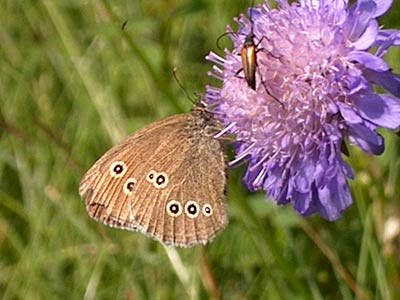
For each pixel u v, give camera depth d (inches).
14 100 10.2
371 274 8.0
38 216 9.1
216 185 6.9
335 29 6.4
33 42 10.5
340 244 8.5
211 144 6.9
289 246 8.4
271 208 8.4
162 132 7.0
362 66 6.3
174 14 9.1
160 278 8.4
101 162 7.1
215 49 9.7
